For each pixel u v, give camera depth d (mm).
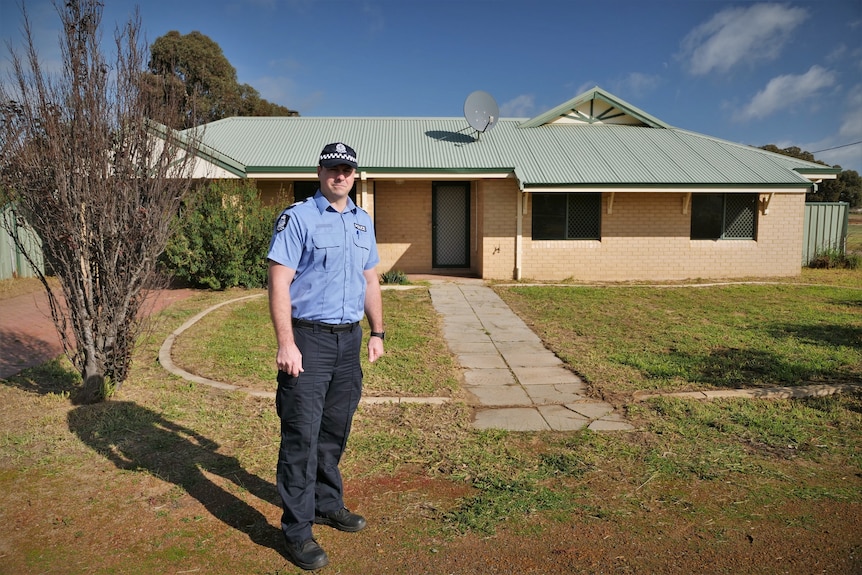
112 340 5285
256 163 13594
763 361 6840
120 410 5027
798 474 4047
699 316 9758
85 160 4930
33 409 5059
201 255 11781
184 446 4387
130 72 5109
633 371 6543
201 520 3430
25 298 11070
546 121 16953
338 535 3316
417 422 4926
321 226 3043
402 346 7543
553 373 6625
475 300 11297
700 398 5562
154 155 5477
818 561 3084
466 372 6660
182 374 6094
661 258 14312
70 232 4926
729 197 14453
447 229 15406
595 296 11727
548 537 3289
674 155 15039
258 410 5129
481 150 14914
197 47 27609
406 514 3520
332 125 16656
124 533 3287
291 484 3080
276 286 2945
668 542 3250
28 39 4758
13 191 4863
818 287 12891
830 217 17453
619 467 4133
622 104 16812
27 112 4777
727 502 3672
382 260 15211
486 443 4527
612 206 14070
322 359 3092
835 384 5934
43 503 3580
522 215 13953
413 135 15945
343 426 3295
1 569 2947
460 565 3041
